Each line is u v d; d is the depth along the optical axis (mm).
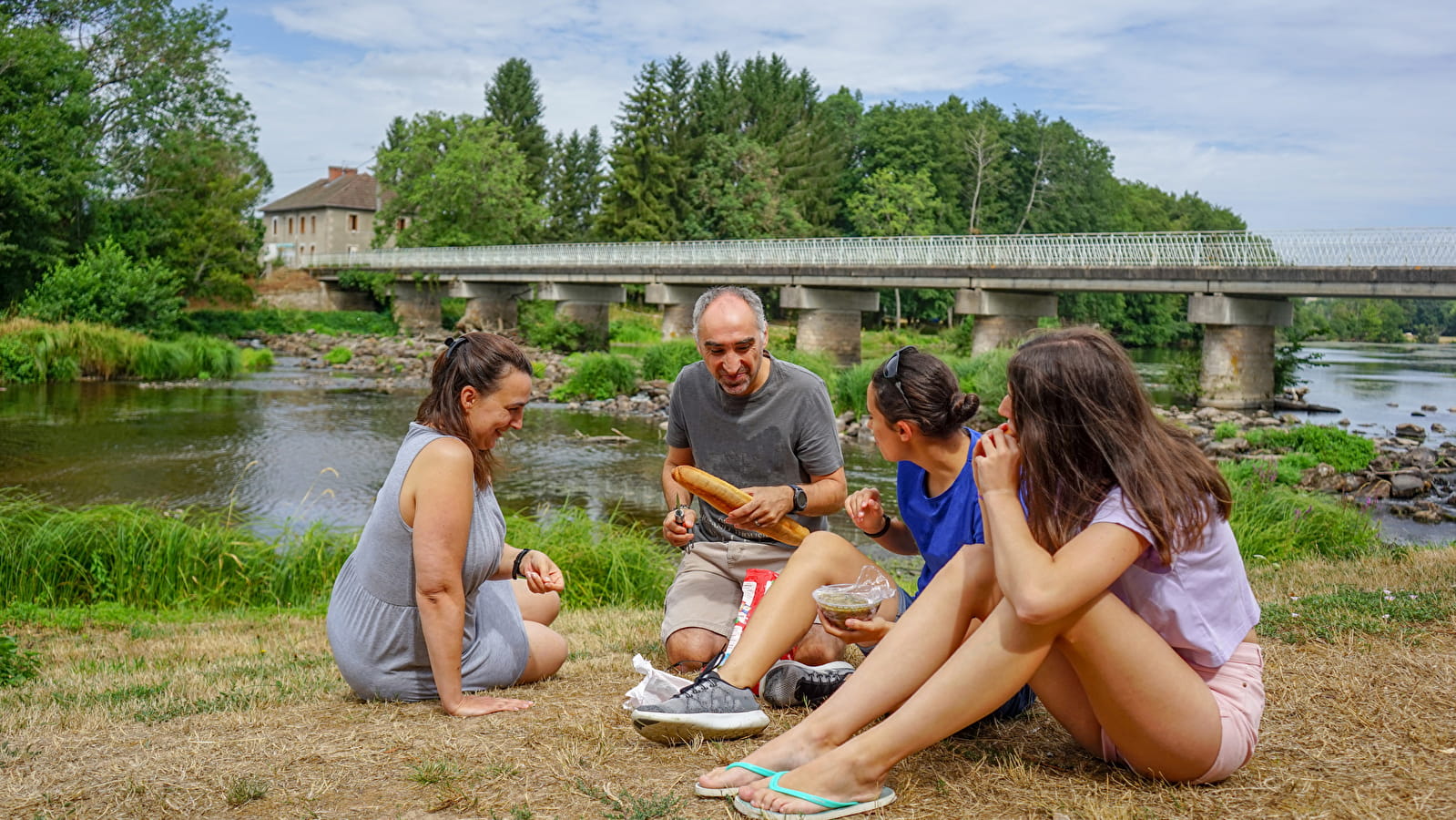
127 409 22562
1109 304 65562
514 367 3260
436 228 57188
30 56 35531
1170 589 2266
